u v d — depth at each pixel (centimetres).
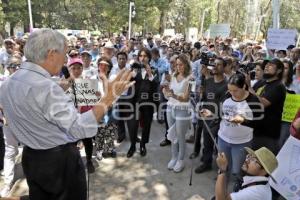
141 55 558
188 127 518
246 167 271
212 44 1221
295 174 333
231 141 413
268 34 934
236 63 658
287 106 465
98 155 562
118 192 462
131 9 2577
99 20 3494
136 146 629
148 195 457
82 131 183
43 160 193
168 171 530
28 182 206
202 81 550
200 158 578
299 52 782
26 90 182
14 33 3231
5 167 439
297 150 332
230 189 444
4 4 2770
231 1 4528
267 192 262
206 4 4194
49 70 189
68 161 198
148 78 556
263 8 4166
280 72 412
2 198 225
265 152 266
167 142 640
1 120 414
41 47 183
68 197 202
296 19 3972
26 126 188
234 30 4594
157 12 3678
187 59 502
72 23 3447
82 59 606
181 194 462
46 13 3200
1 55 771
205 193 466
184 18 4144
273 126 405
